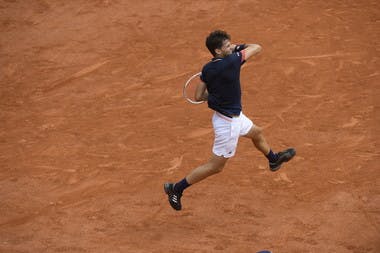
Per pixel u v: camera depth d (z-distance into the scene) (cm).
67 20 5809
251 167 3419
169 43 5206
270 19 5512
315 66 4619
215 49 2636
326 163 3406
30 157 3694
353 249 2705
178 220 3011
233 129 2719
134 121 4038
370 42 4953
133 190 3291
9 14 6006
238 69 2636
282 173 3341
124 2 6088
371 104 4031
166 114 4100
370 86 4275
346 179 3247
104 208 3145
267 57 4806
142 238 2875
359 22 5338
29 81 4762
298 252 2694
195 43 5162
